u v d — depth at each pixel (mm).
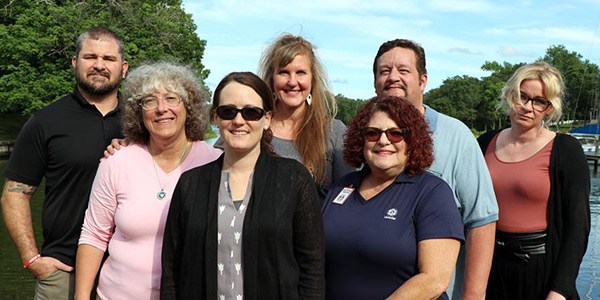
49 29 28469
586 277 9680
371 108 3006
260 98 2900
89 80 4027
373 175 3035
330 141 3799
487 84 101438
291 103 3748
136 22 29625
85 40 4082
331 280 2947
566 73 88562
